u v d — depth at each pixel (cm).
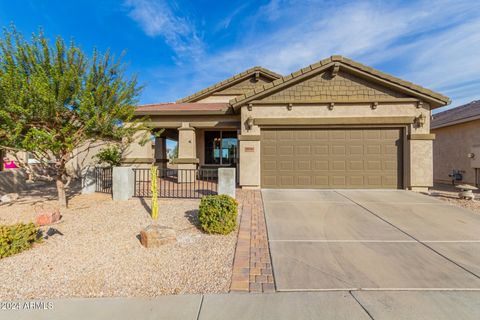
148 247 417
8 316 253
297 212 650
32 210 669
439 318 250
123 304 273
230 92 1551
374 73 938
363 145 980
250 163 997
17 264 359
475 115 1070
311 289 302
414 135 937
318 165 995
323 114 981
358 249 420
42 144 566
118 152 1059
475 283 314
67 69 620
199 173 1206
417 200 782
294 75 970
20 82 556
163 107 1269
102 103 660
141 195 866
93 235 476
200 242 444
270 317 252
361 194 879
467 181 1166
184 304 273
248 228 521
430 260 379
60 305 271
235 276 330
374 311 261
